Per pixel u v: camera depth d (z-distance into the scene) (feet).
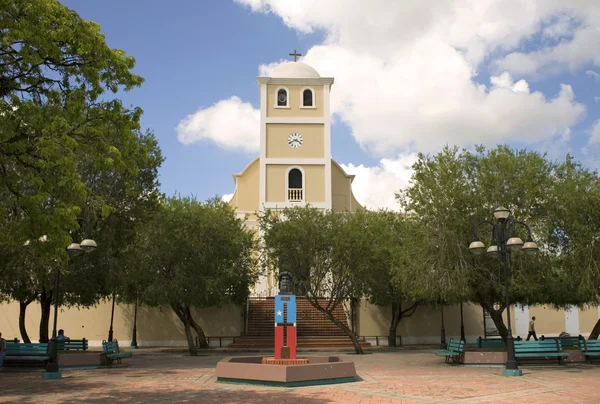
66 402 39.73
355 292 95.50
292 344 54.13
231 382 49.67
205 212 94.68
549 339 67.51
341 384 48.06
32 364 66.80
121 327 115.96
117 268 77.05
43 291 81.30
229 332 116.57
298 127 138.92
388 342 116.78
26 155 40.42
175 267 87.66
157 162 85.35
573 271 67.82
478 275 65.05
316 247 91.09
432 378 52.24
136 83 46.21
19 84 42.09
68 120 42.06
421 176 68.80
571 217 67.26
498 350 66.69
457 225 65.31
